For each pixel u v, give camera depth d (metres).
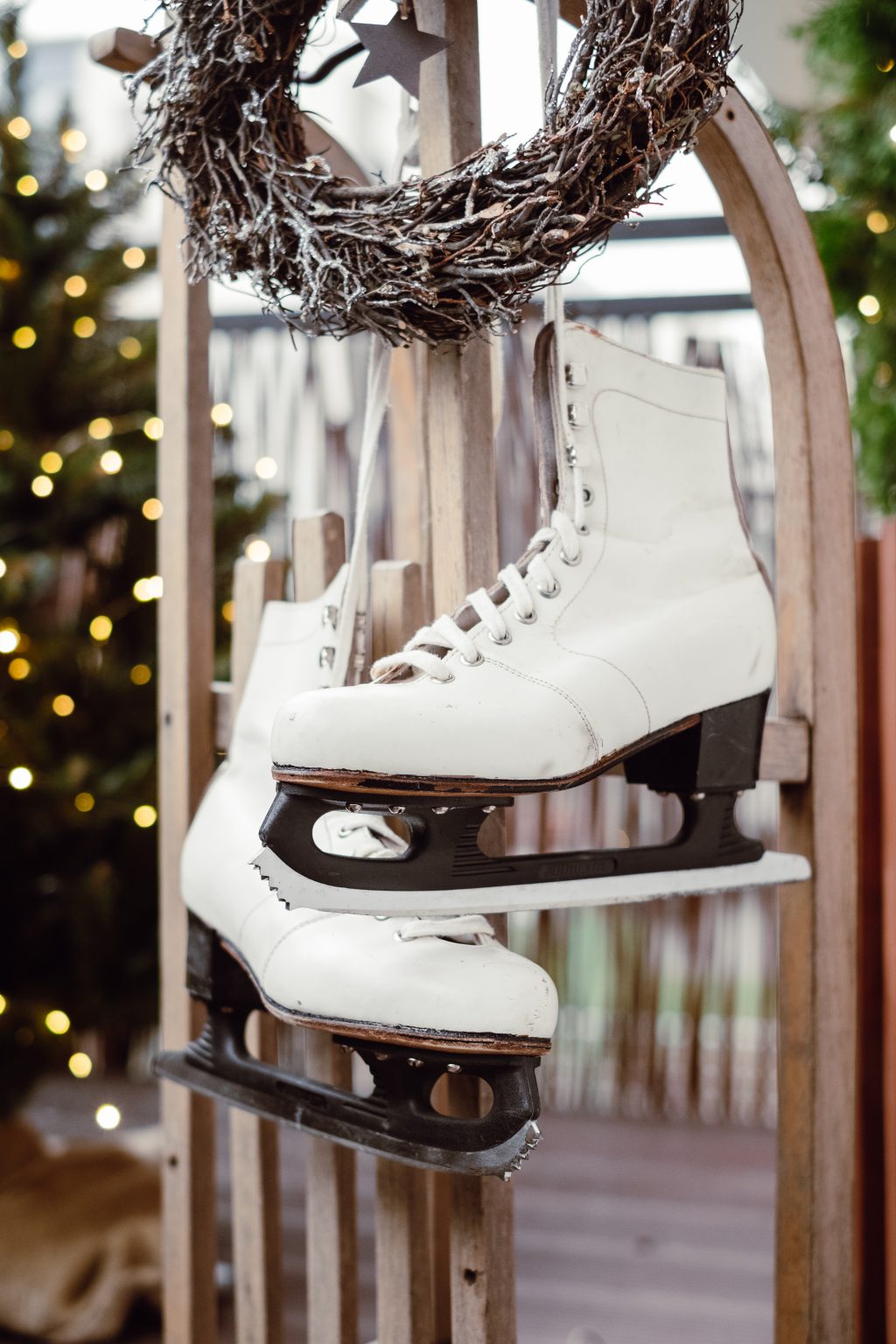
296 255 0.71
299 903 0.59
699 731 0.73
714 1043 2.45
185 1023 1.06
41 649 1.75
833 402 0.94
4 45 1.79
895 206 1.64
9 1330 1.44
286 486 2.50
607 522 0.74
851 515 0.95
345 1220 0.96
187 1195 1.06
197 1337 1.05
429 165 0.77
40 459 1.75
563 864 0.67
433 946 0.64
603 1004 2.46
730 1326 1.45
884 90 1.58
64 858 1.73
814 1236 0.90
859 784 1.22
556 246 0.65
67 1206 1.56
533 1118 0.60
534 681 0.66
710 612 0.74
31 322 1.79
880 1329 1.19
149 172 0.78
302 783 0.59
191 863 0.88
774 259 0.92
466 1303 0.77
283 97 0.75
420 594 0.93
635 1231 1.78
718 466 0.79
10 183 1.79
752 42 2.20
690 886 0.72
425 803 0.61
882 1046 1.20
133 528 1.85
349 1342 0.97
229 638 1.81
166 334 1.11
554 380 0.73
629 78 0.62
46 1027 1.67
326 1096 0.72
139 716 1.81
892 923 1.14
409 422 1.32
